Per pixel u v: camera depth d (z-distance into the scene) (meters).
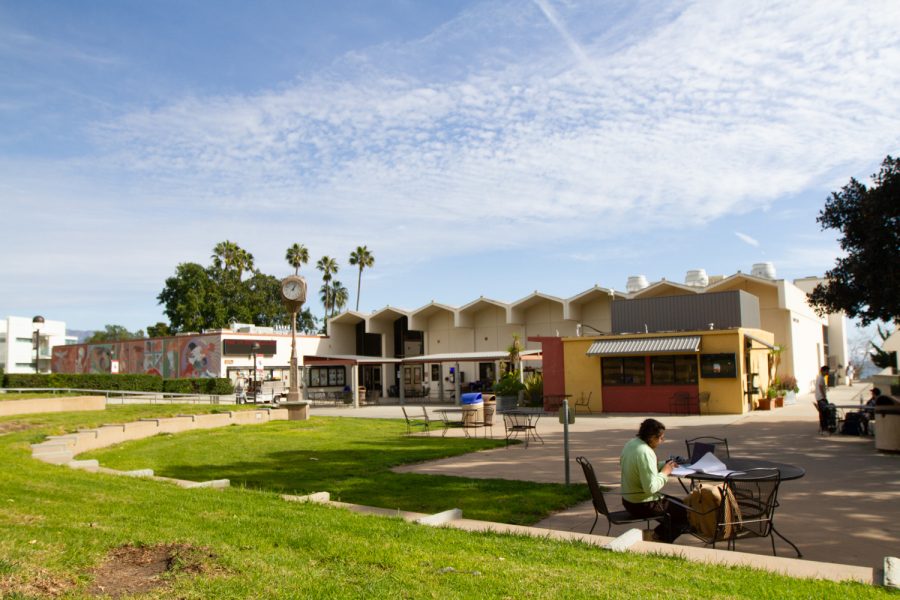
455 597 4.38
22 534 5.54
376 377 54.19
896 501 8.83
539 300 44.75
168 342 50.12
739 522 6.29
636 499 6.78
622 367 26.86
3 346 72.50
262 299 76.69
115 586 4.41
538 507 8.72
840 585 4.89
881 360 40.59
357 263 83.00
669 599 4.43
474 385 43.06
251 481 11.09
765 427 19.09
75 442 14.32
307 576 4.73
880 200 16.00
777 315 36.19
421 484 10.60
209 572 4.74
